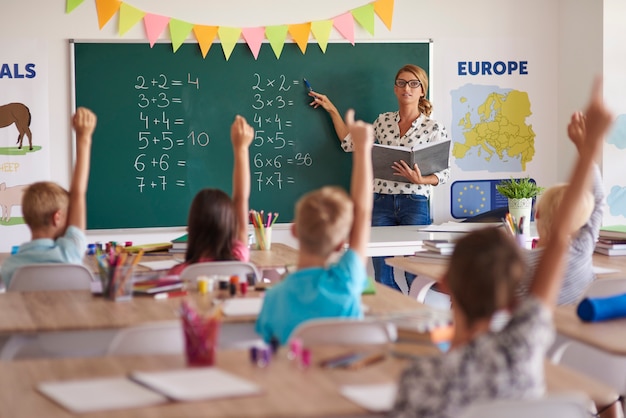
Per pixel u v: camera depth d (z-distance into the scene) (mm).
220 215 3543
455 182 6527
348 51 6305
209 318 2076
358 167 2656
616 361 3047
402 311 2914
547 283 2002
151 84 6062
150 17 6023
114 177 6059
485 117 6531
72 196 3641
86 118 3592
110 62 6000
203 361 2066
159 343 2359
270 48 6195
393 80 6367
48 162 5961
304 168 6328
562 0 6531
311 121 6309
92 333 2855
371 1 6316
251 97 6211
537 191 5656
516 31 6527
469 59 6480
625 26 6148
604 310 2643
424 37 6406
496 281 1757
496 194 6590
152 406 1762
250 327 2865
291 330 2529
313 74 6273
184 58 6098
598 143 2137
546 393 1848
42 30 5902
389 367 2059
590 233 3363
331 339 2311
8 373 2037
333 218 2521
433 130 6156
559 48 6586
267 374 1998
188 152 6156
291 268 3820
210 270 3438
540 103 6602
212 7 6113
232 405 1766
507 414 1616
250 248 4855
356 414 1734
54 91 5941
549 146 6637
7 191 5906
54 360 2150
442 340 2186
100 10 5961
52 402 1808
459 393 1671
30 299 3129
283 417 1702
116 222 6078
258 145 6258
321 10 6262
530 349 1696
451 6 6434
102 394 1844
